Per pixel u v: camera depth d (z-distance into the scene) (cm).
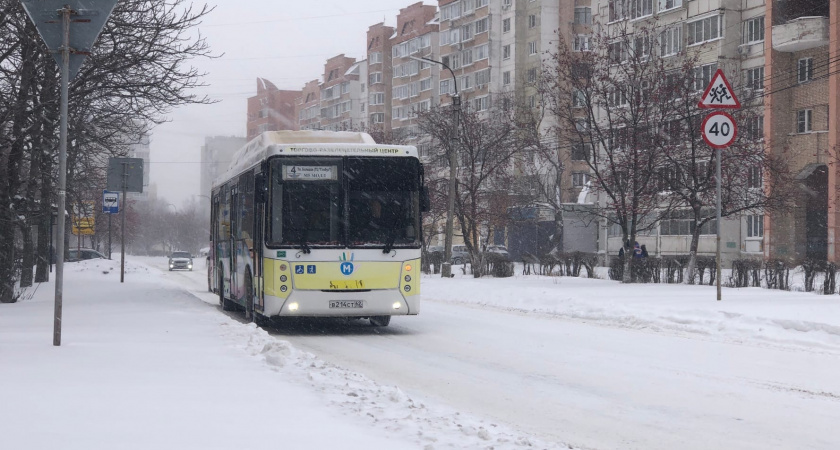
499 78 9006
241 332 1384
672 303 1938
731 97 1894
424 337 1556
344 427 659
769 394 932
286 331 1698
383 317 1773
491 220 4453
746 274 2594
